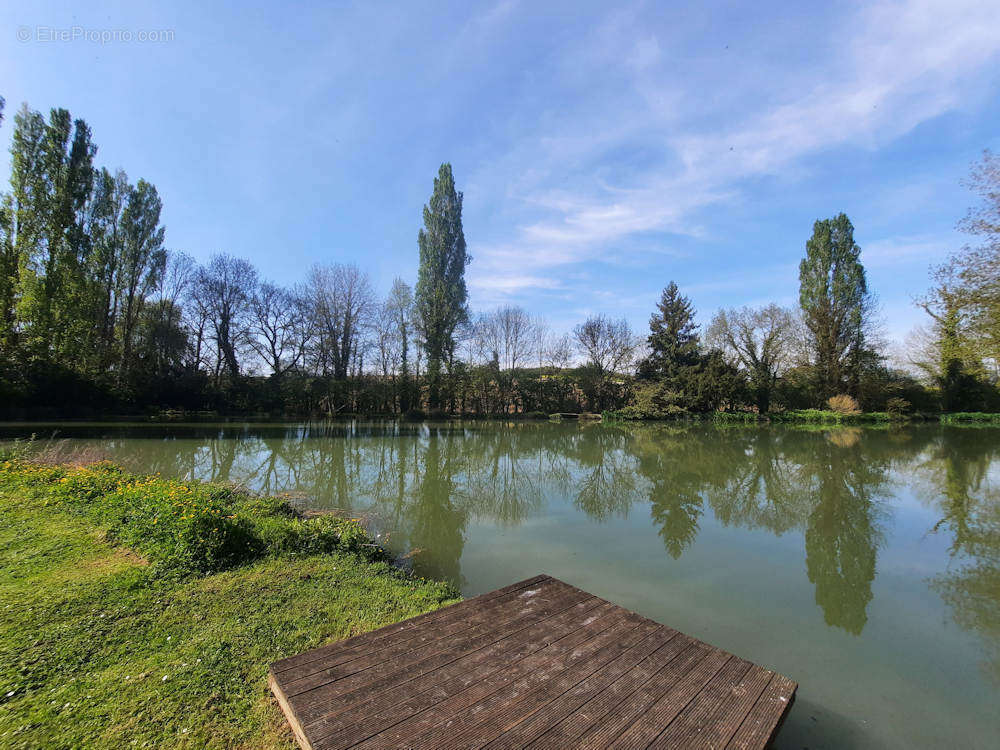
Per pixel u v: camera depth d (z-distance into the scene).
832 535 7.71
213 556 5.03
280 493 10.17
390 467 14.34
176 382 27.44
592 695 2.64
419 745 2.20
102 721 2.60
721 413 31.28
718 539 7.45
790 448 18.17
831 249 33.19
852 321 32.28
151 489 6.85
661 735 2.34
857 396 31.12
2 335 20.30
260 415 28.94
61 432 17.27
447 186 32.78
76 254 23.05
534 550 6.79
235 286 31.23
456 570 5.92
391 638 3.22
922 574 6.11
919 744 3.04
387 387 32.22
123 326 27.48
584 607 3.80
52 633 3.45
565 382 37.22
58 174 22.31
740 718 2.49
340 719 2.36
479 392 34.44
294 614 3.97
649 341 35.50
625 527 8.05
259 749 2.45
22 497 7.02
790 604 5.20
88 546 5.18
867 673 3.88
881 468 13.86
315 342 31.47
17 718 2.57
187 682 2.96
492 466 14.67
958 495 10.57
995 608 5.12
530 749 2.21
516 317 37.56
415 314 32.69
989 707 3.45
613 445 19.44
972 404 30.05
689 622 4.76
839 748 2.98
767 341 32.16
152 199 28.75
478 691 2.64
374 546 6.12
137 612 3.86
